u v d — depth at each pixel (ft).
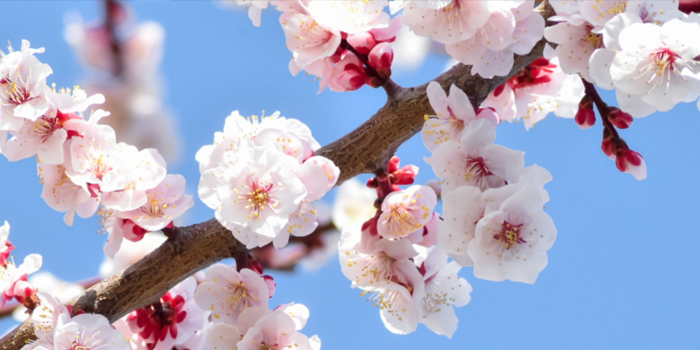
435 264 3.02
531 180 2.94
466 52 2.97
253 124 3.03
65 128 3.00
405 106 3.03
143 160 3.01
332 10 2.99
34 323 2.98
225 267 2.99
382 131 3.03
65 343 2.95
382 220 2.97
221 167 2.93
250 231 2.93
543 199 2.94
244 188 2.92
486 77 2.98
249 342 2.97
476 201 2.92
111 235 3.02
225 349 2.99
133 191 3.00
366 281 2.99
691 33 2.85
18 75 2.97
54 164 3.02
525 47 2.96
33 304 3.03
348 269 3.00
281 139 2.95
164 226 3.00
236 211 2.92
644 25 2.86
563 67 2.95
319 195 2.94
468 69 3.03
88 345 2.96
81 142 2.99
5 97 2.98
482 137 2.93
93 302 3.03
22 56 2.98
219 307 3.00
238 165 2.92
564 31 2.95
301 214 2.96
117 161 3.00
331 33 3.00
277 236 2.95
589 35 2.94
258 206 2.92
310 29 3.00
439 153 2.94
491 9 2.92
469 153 2.94
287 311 3.01
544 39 3.02
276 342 2.98
